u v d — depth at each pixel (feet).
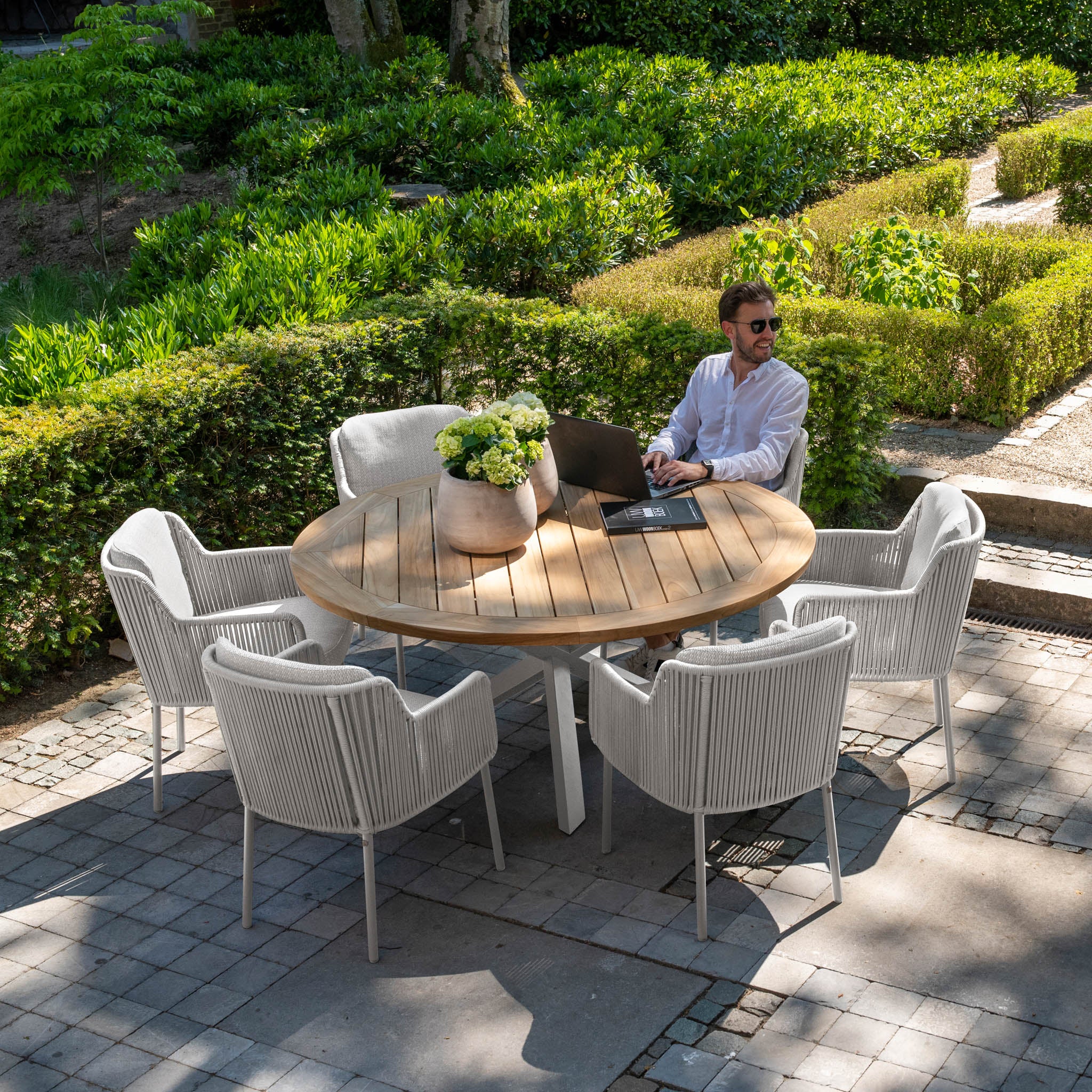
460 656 18.16
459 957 11.98
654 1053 10.61
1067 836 13.23
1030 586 17.99
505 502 13.66
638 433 21.77
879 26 75.36
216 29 68.44
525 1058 10.64
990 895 12.35
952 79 53.88
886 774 14.55
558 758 13.70
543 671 13.64
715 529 14.46
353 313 22.58
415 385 22.57
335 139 44.09
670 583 13.11
